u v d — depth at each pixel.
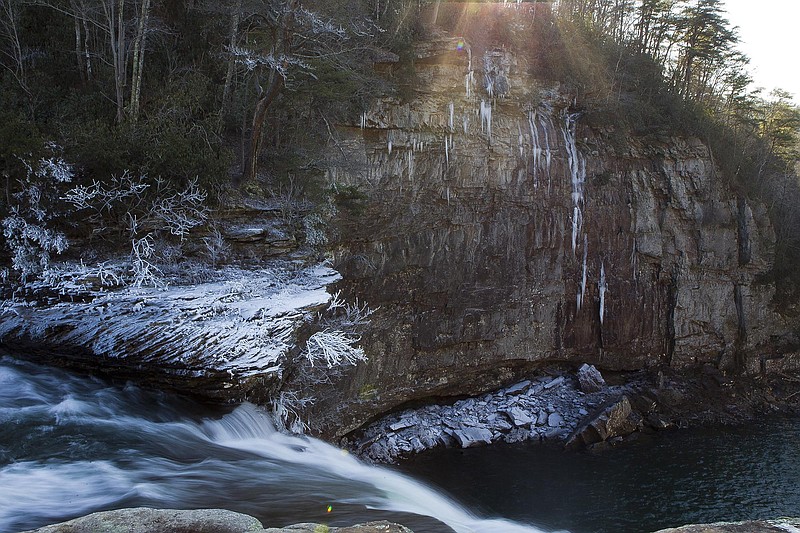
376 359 25.98
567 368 32.69
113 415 11.27
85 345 12.30
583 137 32.66
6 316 13.33
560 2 43.94
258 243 18.31
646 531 18.67
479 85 28.73
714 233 35.72
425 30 28.25
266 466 11.08
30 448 9.53
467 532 10.90
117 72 18.84
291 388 16.16
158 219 16.53
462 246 28.52
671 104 36.31
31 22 21.11
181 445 10.90
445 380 28.38
